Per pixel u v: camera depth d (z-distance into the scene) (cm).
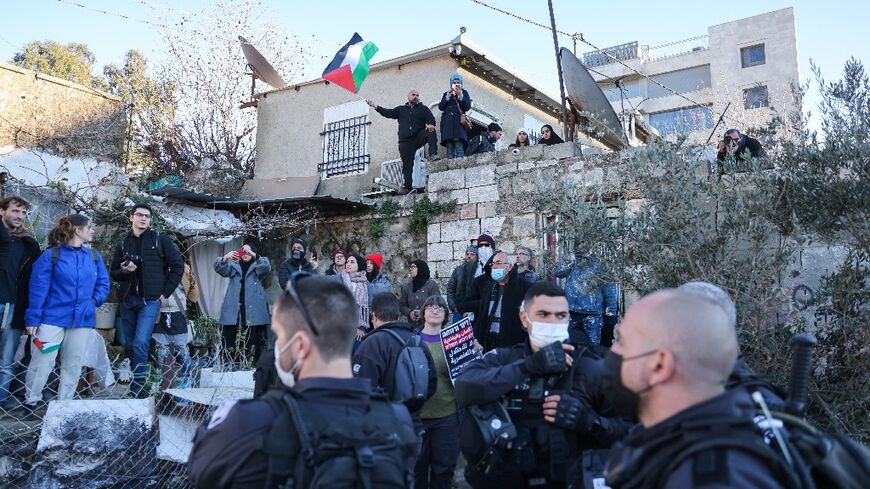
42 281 554
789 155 505
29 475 453
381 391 222
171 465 496
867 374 469
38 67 2511
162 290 680
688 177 512
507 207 915
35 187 884
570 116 1012
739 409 162
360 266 783
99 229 952
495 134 1178
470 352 482
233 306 916
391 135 1269
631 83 3725
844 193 479
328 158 1344
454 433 502
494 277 594
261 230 1076
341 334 211
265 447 183
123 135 1053
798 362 195
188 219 1049
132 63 2600
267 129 1443
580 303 636
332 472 179
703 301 172
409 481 203
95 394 586
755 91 3322
